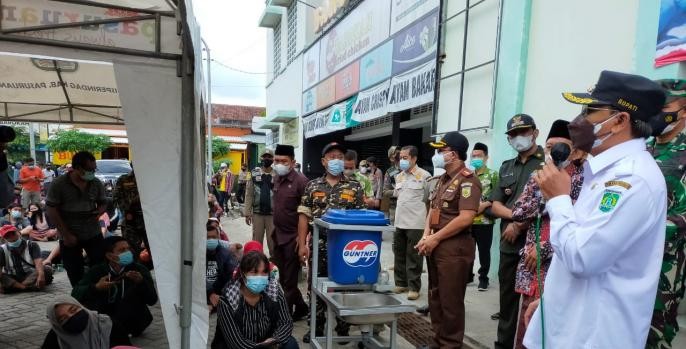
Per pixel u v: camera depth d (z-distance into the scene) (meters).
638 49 3.76
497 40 5.50
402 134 9.73
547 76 4.95
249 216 6.72
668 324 2.06
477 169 4.90
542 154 3.45
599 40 4.30
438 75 6.74
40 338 3.92
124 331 3.29
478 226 5.01
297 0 15.05
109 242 3.76
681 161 2.14
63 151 22.62
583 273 1.38
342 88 10.99
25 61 4.48
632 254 1.39
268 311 2.96
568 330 1.51
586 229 1.39
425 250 3.15
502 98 5.46
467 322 4.14
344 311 2.70
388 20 8.51
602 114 1.49
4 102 5.33
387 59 8.54
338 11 11.23
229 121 33.22
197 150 2.98
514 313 3.16
